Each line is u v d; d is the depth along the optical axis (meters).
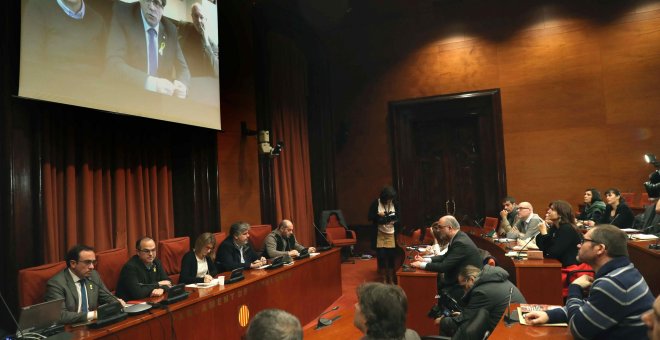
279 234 4.77
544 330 1.97
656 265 3.37
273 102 6.67
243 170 5.79
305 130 7.66
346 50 8.71
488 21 7.84
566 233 3.71
